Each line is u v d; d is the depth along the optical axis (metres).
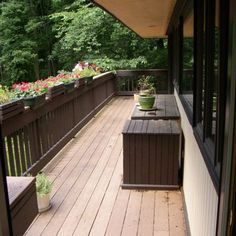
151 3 3.99
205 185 1.83
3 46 13.37
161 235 2.72
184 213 2.98
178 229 2.80
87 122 6.70
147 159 3.50
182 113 3.91
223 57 1.27
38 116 3.92
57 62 14.02
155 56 11.84
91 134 5.91
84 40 11.90
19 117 3.37
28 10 13.45
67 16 12.12
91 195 3.47
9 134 3.15
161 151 3.46
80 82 5.89
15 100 3.29
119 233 2.76
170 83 8.21
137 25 6.54
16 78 13.51
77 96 5.88
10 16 13.28
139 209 3.15
